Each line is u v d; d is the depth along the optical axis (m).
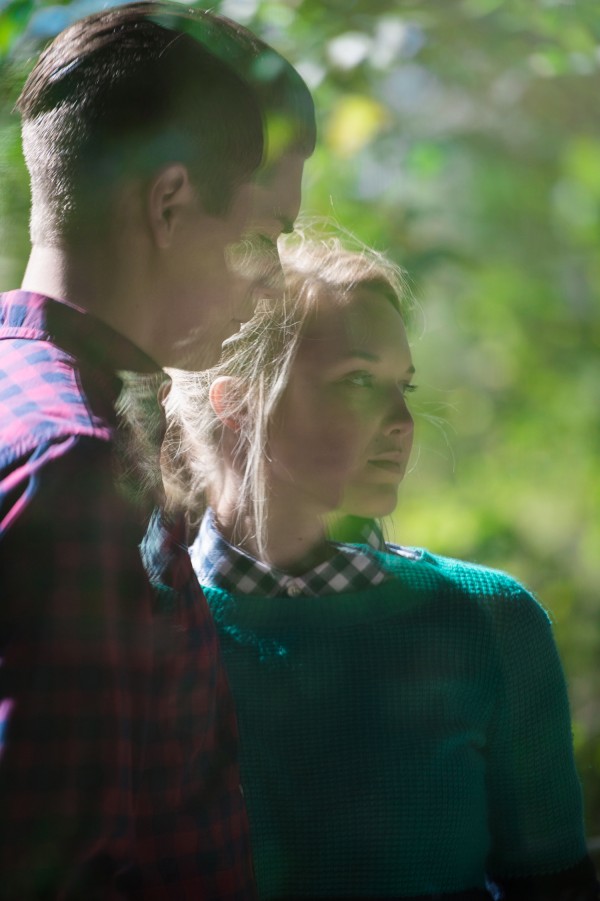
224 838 1.96
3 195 2.84
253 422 2.40
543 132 6.55
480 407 7.02
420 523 6.39
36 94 1.99
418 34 5.14
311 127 2.12
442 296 6.82
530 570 6.32
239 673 2.34
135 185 1.89
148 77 1.91
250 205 2.00
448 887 2.26
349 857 2.26
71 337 1.85
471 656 2.38
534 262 6.93
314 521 2.43
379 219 5.68
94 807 1.57
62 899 1.55
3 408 1.73
